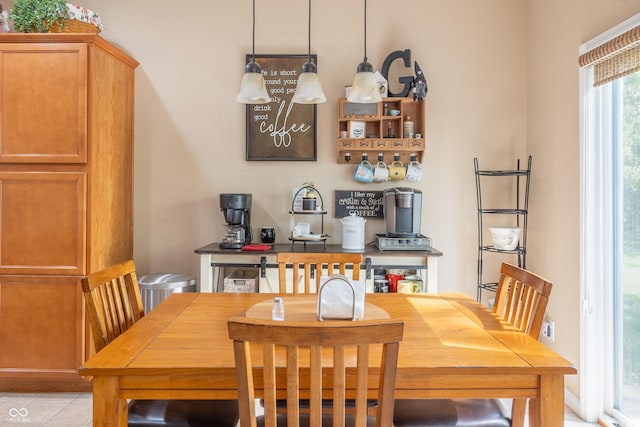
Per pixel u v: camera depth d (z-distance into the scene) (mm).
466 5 3281
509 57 3279
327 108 3291
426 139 3289
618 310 2369
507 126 3279
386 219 3080
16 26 2705
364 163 3230
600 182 2436
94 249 2697
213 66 3305
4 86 2654
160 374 1258
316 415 1070
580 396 2508
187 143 3320
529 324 1660
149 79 3305
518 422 1638
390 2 3283
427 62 3285
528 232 3217
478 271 3205
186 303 1986
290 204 3316
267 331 1050
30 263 2676
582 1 2543
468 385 1300
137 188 3311
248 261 2889
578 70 2576
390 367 1085
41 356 2680
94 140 2682
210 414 1563
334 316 1581
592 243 2473
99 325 1604
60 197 2664
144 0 3297
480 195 3289
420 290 2857
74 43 2645
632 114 2260
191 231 3326
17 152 2662
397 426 1519
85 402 2633
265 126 3285
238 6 3295
